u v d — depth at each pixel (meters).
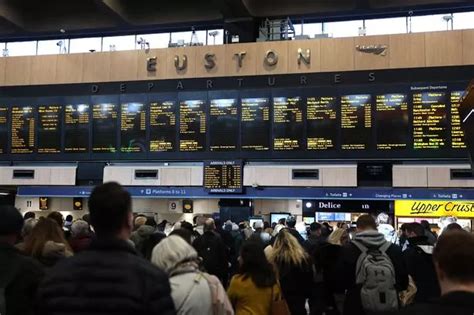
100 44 17.36
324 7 14.87
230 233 9.07
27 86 15.29
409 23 15.20
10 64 15.48
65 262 1.99
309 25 15.90
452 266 1.61
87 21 16.59
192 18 15.88
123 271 1.91
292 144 13.36
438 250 1.68
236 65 13.98
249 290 3.94
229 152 13.73
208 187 13.77
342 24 15.71
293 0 14.88
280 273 5.00
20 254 3.08
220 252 7.26
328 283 5.46
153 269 1.96
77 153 14.63
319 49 13.53
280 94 13.57
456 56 12.73
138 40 15.86
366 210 13.21
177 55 14.39
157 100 14.29
